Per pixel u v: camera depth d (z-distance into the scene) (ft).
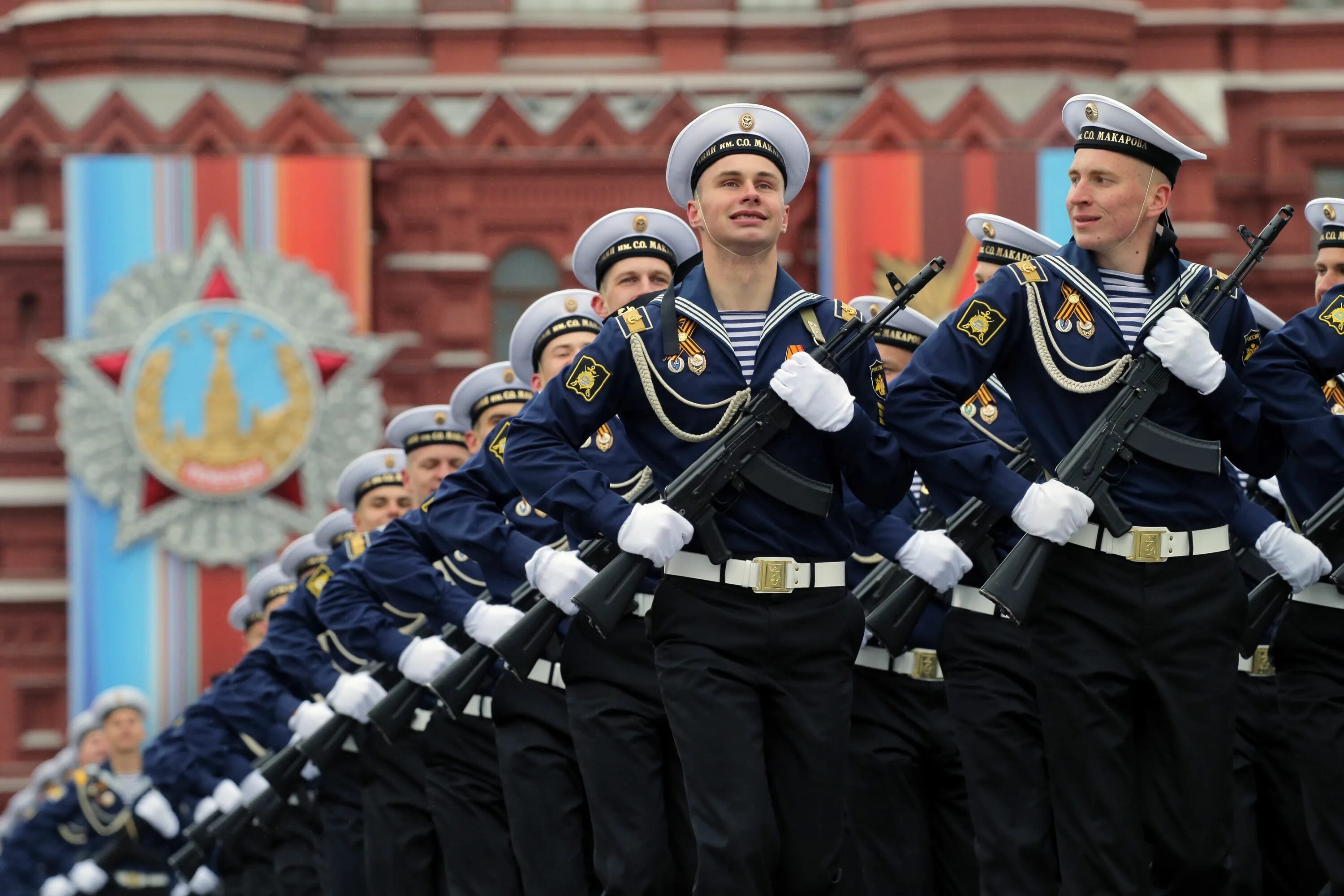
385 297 329.93
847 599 81.76
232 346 315.99
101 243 315.99
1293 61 344.90
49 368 329.11
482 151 329.72
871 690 105.70
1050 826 94.38
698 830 79.00
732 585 80.07
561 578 87.56
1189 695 80.07
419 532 114.83
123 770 204.03
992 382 104.68
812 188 328.70
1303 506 94.89
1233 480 94.12
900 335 120.78
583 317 116.78
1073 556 80.12
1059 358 81.41
